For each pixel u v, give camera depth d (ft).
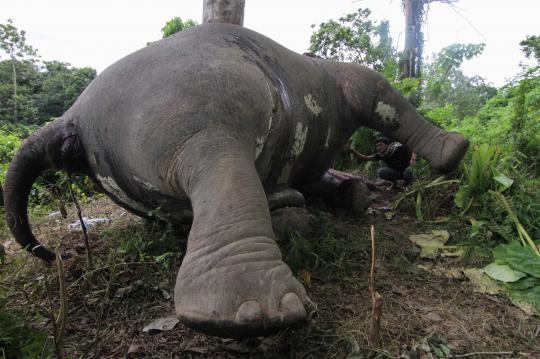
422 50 42.73
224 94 7.32
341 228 11.35
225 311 5.09
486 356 6.54
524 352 6.68
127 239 10.24
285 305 5.15
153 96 7.33
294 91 9.57
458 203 11.85
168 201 8.30
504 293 8.46
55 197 13.41
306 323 6.81
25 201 9.49
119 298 8.02
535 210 11.09
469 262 9.84
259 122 7.83
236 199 5.92
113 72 8.29
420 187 12.87
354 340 6.53
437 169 12.37
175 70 7.54
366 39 25.45
